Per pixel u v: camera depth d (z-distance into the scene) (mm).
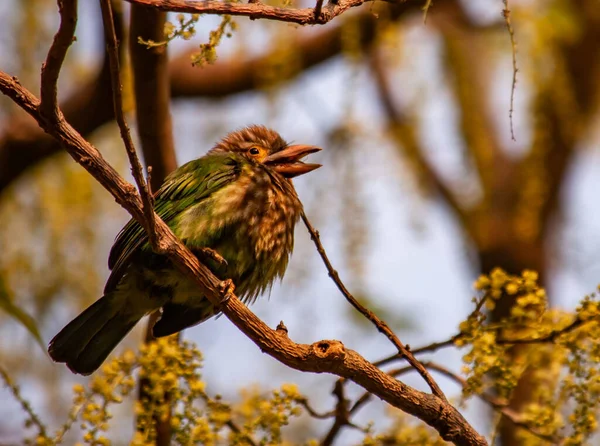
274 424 8164
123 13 10086
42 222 11219
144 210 7273
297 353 7727
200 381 8312
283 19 6969
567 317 8188
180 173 10148
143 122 9922
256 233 9984
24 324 9266
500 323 8180
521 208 15391
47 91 6879
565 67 14547
